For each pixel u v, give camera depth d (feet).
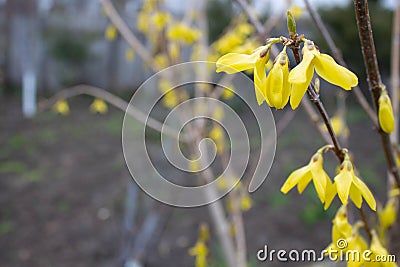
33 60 27.66
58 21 29.99
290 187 2.23
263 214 13.07
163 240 11.94
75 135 21.08
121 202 13.96
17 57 30.58
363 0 2.15
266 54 1.93
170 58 6.07
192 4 6.67
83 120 23.75
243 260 4.97
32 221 12.95
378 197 13.94
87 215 13.35
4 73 31.04
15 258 11.19
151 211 10.21
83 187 15.29
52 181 15.78
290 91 1.86
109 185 15.44
